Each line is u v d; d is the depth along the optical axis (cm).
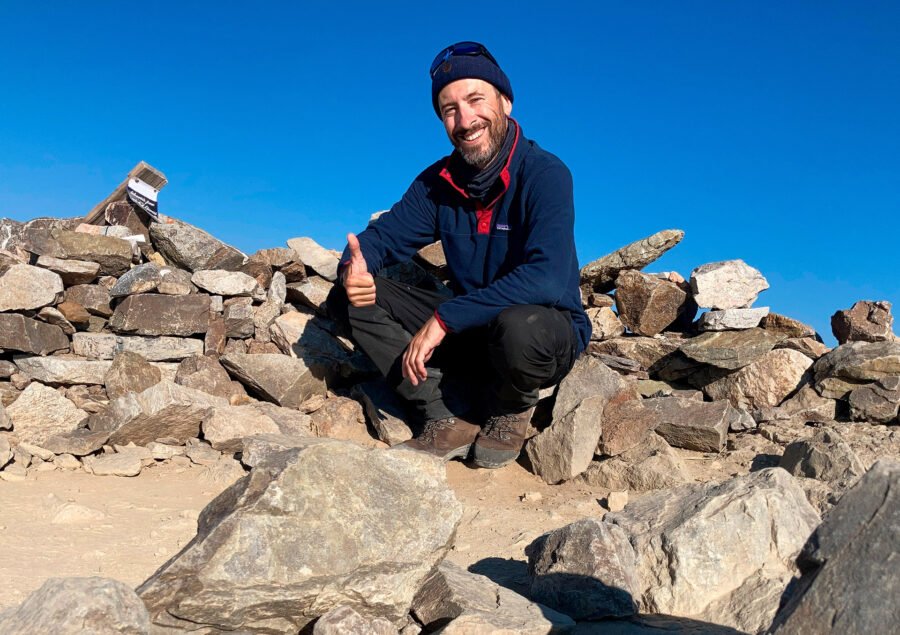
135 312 587
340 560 255
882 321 609
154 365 597
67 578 222
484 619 251
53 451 508
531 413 525
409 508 272
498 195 498
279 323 604
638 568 300
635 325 651
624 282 652
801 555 184
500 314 454
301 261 645
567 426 524
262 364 584
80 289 596
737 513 304
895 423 571
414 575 264
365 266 491
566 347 479
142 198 652
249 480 263
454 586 272
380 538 264
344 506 262
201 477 486
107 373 577
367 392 578
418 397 520
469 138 478
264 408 574
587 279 675
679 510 322
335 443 271
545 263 457
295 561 249
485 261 514
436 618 265
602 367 575
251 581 242
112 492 452
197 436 552
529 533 404
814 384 599
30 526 377
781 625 175
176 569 238
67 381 569
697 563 293
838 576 173
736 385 612
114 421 527
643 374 632
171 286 597
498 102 484
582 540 298
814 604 173
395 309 524
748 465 526
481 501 475
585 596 283
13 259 593
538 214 474
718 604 287
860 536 175
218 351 609
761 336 615
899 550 168
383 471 274
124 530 379
